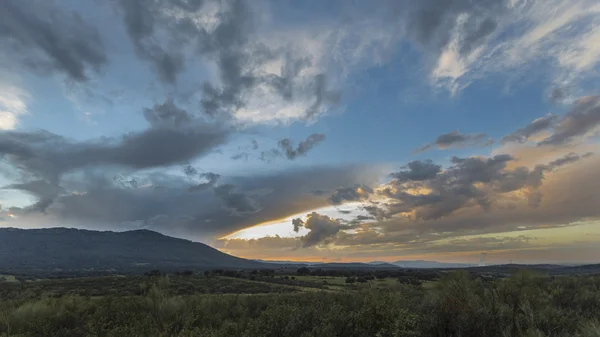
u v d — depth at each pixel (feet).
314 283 184.03
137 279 162.50
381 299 30.09
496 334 25.84
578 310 34.30
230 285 155.02
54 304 39.11
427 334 25.86
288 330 26.00
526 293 31.63
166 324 29.32
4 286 109.40
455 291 31.73
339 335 27.17
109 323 30.60
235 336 26.73
